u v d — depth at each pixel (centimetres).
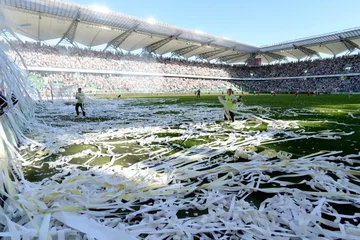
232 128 659
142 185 261
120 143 493
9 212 192
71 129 646
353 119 801
